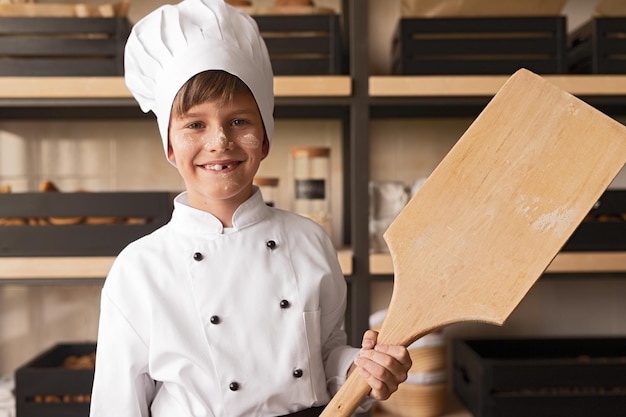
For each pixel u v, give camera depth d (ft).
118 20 5.12
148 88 3.29
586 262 5.17
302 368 3.04
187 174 2.97
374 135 6.31
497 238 2.60
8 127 6.13
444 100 5.09
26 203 5.14
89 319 6.26
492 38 5.19
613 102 5.12
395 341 2.64
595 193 2.52
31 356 6.23
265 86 3.15
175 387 3.01
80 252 5.12
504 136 2.67
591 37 5.31
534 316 6.44
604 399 5.32
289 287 3.13
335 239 6.23
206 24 3.14
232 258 3.10
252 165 3.00
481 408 5.34
